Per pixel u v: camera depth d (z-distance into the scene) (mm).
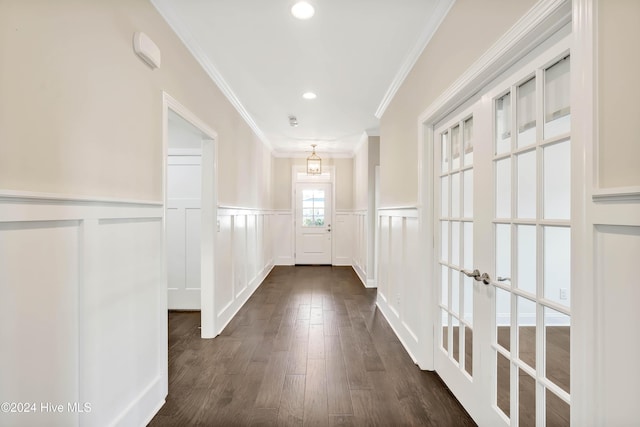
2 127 1032
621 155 880
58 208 1218
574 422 1029
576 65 1016
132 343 1725
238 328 3346
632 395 859
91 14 1417
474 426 1791
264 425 1816
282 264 7438
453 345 2156
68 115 1292
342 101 3842
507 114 1548
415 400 2049
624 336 879
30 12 1126
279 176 7402
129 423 1680
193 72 2568
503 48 1388
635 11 841
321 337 3094
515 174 1466
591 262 965
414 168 2660
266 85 3369
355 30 2352
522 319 1437
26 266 1106
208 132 2898
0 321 1022
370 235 5281
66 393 1280
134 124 1749
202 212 3070
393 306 3365
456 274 2102
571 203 1043
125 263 1661
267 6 2070
